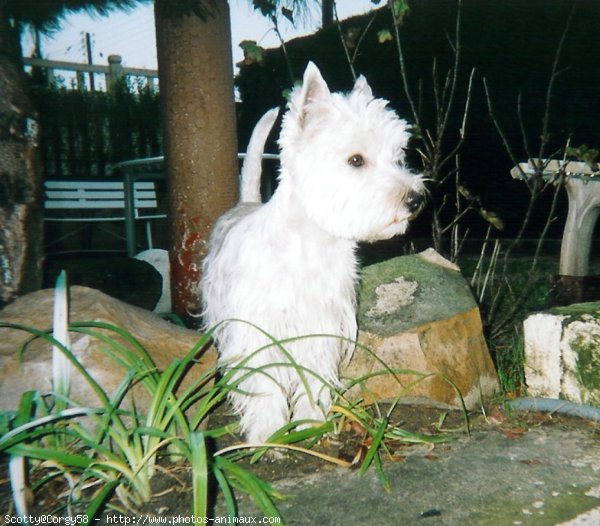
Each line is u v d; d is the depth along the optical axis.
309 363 0.70
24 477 0.55
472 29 1.78
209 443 0.69
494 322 1.15
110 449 0.60
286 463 0.64
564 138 1.76
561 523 0.51
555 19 1.73
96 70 2.51
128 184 1.77
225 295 0.73
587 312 0.77
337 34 2.05
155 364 0.66
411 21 1.84
